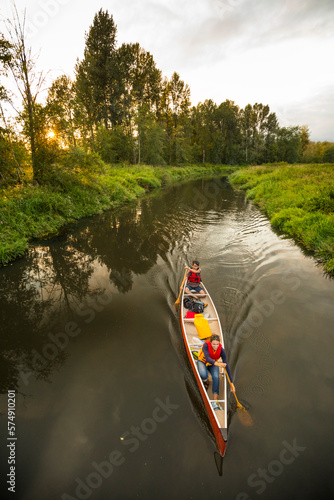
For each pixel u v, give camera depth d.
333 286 6.66
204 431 3.27
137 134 32.53
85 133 15.18
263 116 65.69
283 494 2.62
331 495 2.62
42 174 13.20
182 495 2.64
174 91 43.97
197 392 3.80
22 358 4.59
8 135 11.91
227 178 38.91
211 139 57.91
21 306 6.21
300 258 8.31
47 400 3.75
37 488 2.72
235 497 2.60
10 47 10.71
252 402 3.63
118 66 30.31
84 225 12.61
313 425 3.31
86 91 28.33
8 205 10.83
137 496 2.63
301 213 11.53
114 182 19.05
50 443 3.18
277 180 20.55
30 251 9.38
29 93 11.64
